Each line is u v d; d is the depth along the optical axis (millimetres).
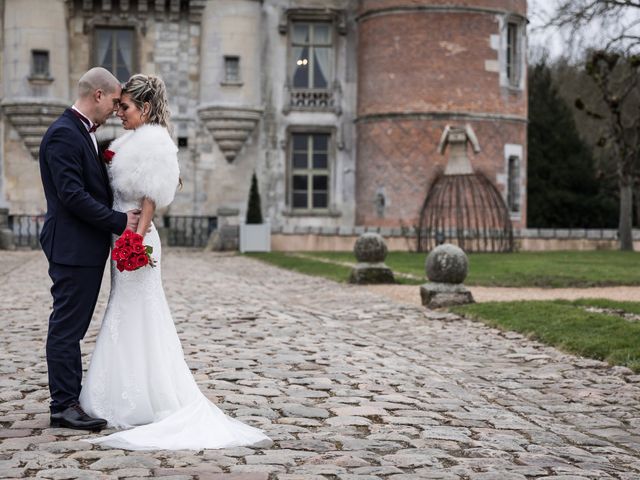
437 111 32844
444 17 32750
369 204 34281
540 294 15930
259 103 34875
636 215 47000
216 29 34250
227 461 5336
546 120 41656
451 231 29219
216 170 34656
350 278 18328
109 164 6168
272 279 19750
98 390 6008
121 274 6031
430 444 5883
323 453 5562
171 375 6055
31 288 16391
